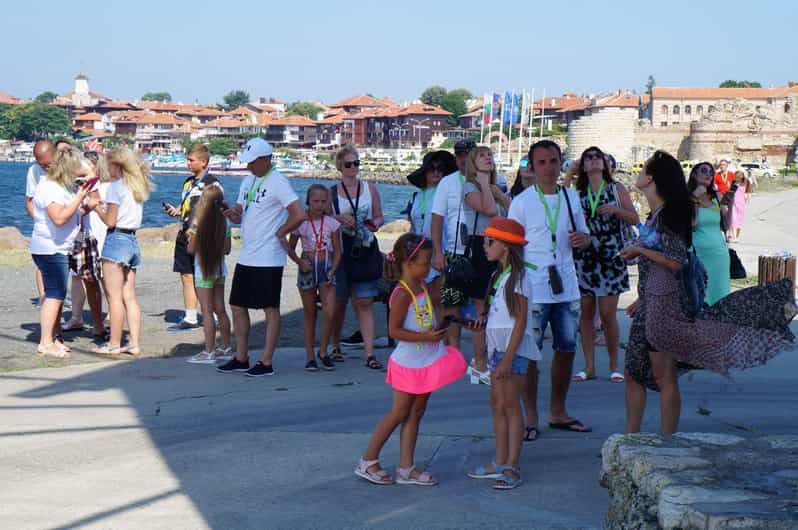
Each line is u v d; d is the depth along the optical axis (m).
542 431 6.99
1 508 5.27
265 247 8.82
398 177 158.12
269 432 6.92
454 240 8.34
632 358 6.08
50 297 9.55
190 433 6.89
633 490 4.32
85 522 5.06
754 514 3.56
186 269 11.20
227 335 9.66
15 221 48.19
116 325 9.76
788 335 5.59
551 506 5.35
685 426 6.99
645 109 160.62
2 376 8.64
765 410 7.52
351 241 9.28
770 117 115.69
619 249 8.61
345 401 7.88
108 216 9.55
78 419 7.24
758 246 21.20
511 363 5.74
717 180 22.81
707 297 8.35
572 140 126.75
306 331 9.19
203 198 9.34
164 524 5.05
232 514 5.22
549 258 6.86
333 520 5.13
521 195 7.00
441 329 5.68
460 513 5.24
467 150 8.34
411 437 5.81
